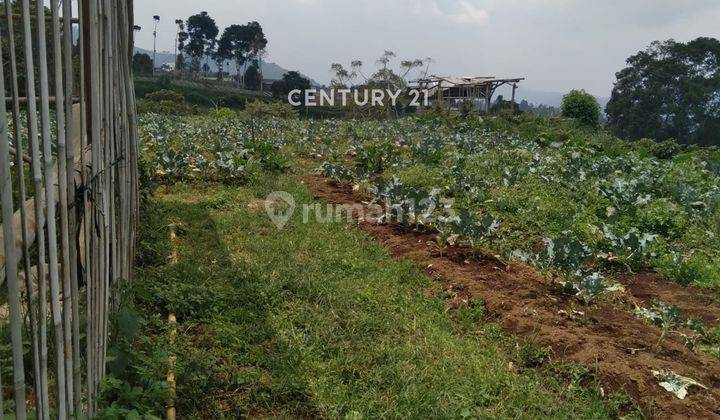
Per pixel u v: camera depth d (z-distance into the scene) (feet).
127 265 15.80
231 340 14.69
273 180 36.37
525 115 115.65
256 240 23.04
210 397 12.16
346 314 16.40
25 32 6.51
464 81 132.36
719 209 31.96
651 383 13.51
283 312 16.44
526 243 25.36
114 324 12.58
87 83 14.47
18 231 9.47
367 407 12.21
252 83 232.94
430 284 19.66
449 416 11.96
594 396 13.10
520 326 16.38
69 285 8.25
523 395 12.98
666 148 84.17
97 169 9.87
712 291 20.68
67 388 8.29
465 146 57.16
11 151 13.66
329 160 49.52
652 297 20.15
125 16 15.26
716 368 14.56
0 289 12.12
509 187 36.06
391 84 106.63
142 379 11.69
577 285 18.58
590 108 120.26
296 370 13.39
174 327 14.83
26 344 10.91
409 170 40.78
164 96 126.00
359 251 22.54
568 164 44.55
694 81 177.78
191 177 35.83
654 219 28.86
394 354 14.30
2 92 6.10
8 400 10.22
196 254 20.94
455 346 15.10
